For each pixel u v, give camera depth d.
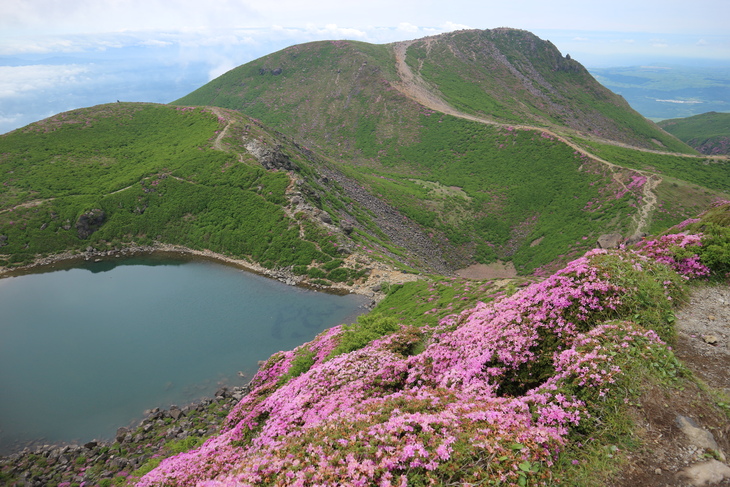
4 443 33.53
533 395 12.12
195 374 42.53
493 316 18.09
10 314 58.03
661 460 9.12
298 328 52.22
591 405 10.93
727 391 10.66
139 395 39.25
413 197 118.00
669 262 17.66
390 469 10.05
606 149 127.56
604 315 14.51
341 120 188.88
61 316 56.91
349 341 26.28
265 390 26.66
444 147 156.50
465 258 98.25
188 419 34.94
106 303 60.84
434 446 10.45
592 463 9.48
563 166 119.38
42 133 114.25
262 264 73.81
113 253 82.94
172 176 95.56
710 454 8.89
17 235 83.44
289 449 12.53
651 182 94.69
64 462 30.92
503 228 106.88
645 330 13.07
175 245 84.12
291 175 89.69
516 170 128.88
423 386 15.75
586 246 85.12
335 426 12.99
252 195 86.50
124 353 46.94
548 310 15.69
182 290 65.12
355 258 69.50
